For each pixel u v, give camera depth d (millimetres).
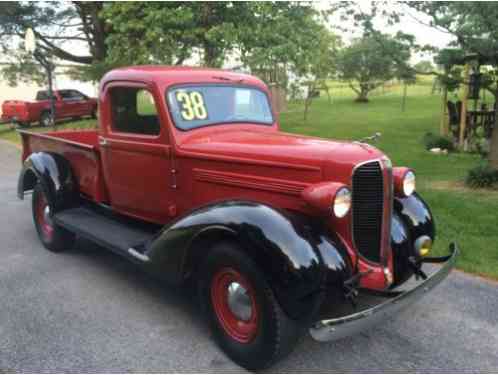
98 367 3330
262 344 3129
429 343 3646
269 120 4973
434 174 9461
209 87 4508
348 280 3230
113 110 4711
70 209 5406
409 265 3822
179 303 4320
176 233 3518
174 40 11891
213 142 4051
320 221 3469
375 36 8695
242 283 3217
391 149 12570
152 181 4461
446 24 7734
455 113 13586
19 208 7738
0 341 3652
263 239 3055
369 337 3736
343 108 26234
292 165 3525
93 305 4266
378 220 3533
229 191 3896
